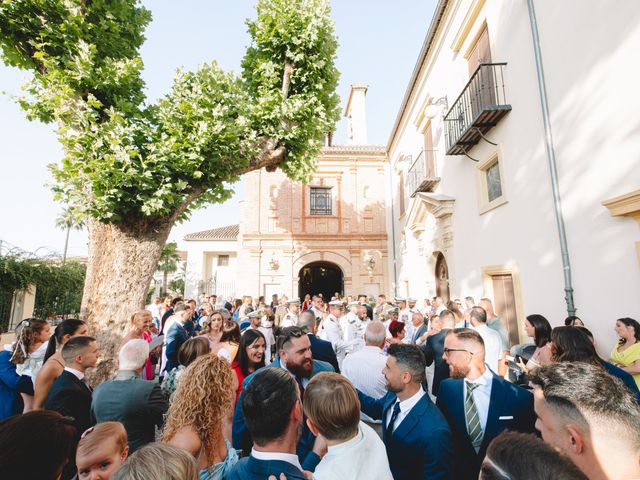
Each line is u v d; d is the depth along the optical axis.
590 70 4.80
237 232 29.58
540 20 5.86
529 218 6.25
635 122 4.14
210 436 2.06
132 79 6.37
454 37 9.49
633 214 4.17
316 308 10.47
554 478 0.80
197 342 3.62
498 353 4.34
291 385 1.64
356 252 18.83
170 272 36.88
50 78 5.55
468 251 8.74
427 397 2.28
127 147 5.55
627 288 4.29
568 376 1.40
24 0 5.74
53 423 1.38
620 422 1.19
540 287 5.95
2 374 3.37
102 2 6.52
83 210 5.46
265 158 8.23
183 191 6.73
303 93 8.58
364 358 3.45
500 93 7.18
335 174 19.55
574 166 5.13
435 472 1.93
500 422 2.21
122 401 2.64
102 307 5.94
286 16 8.49
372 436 1.71
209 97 7.00
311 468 1.95
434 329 5.55
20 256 13.52
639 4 4.07
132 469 1.24
